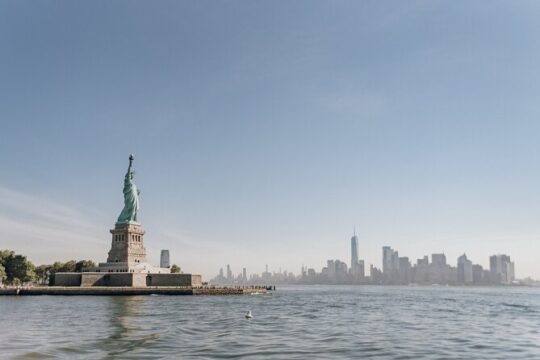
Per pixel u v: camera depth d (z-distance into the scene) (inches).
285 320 4178.2
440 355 2445.9
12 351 2412.6
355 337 3083.2
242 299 7608.3
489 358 2373.3
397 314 5187.0
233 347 2586.1
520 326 3973.9
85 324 3629.4
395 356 2404.0
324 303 7199.8
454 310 6003.9
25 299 6850.4
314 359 2293.3
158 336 2970.0
